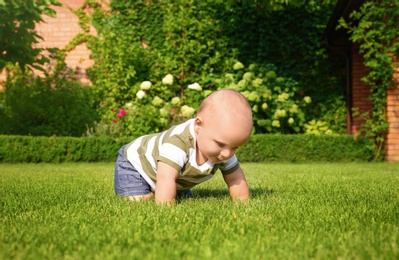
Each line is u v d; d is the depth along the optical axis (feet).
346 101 38.04
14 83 37.01
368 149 31.63
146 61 38.42
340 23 30.73
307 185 13.84
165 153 8.90
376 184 14.17
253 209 8.26
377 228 6.67
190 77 38.29
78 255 5.17
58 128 35.32
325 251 5.23
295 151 31.81
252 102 34.73
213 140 8.29
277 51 38.19
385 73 30.17
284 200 9.87
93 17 40.19
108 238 5.92
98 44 39.29
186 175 9.40
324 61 38.34
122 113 34.47
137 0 39.29
